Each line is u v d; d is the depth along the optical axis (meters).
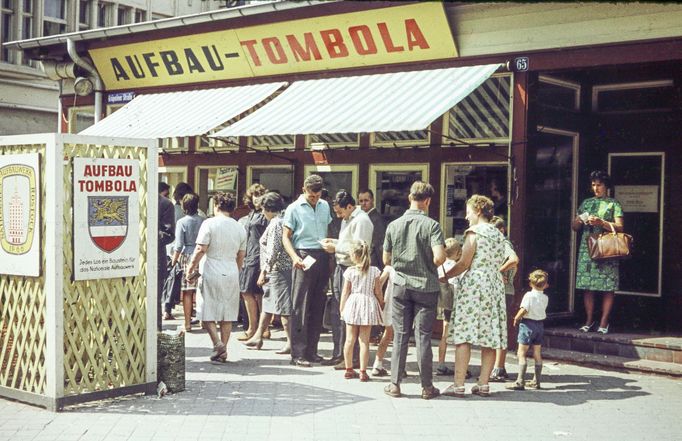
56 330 6.98
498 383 8.63
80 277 7.10
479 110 10.83
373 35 11.38
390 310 8.81
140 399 7.54
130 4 24.56
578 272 10.19
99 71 15.42
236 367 9.20
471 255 7.92
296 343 9.37
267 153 12.98
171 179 14.79
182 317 13.14
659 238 10.87
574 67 9.77
